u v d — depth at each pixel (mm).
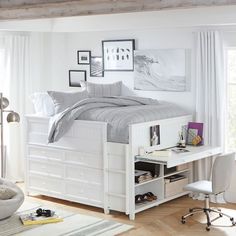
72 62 10234
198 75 8641
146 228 7383
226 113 8641
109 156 7922
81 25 9289
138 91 9398
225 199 8594
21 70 9961
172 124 8461
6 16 8484
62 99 8578
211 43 8484
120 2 7031
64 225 7496
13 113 8727
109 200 8023
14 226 7430
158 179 8328
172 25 8188
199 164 8766
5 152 9961
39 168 8914
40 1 6719
